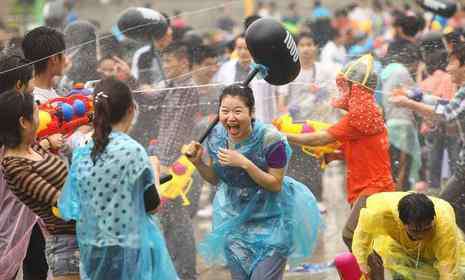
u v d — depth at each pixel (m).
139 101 17.33
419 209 13.26
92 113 13.66
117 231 12.48
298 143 16.25
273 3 46.81
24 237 14.17
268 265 14.13
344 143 16.44
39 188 12.92
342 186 22.91
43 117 13.66
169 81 18.53
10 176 13.01
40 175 13.02
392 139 18.86
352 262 13.66
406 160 19.00
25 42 14.82
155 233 12.80
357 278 13.68
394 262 14.05
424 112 18.36
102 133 12.60
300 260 14.70
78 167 12.67
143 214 12.59
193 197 17.25
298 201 14.47
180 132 17.36
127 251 12.48
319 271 17.75
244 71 20.02
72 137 14.21
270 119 18.38
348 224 16.33
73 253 13.14
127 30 18.72
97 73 17.86
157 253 12.78
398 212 13.55
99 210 12.52
